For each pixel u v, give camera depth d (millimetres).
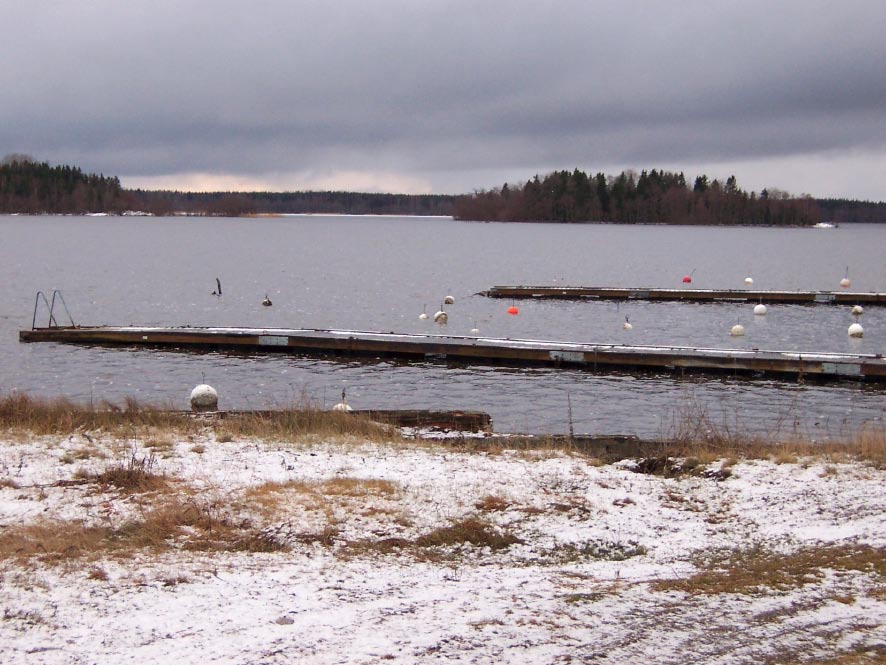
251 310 46031
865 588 7848
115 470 11477
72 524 9570
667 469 12852
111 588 7656
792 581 8086
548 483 11773
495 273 75062
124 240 127500
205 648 6340
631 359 28828
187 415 15883
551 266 85375
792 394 25000
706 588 7922
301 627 6793
